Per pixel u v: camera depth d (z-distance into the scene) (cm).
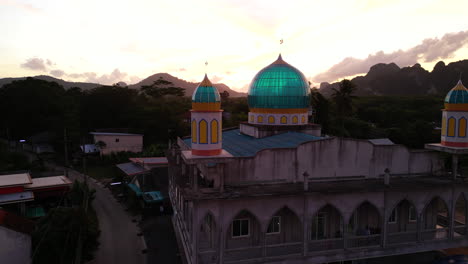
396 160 2694
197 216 2089
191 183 2355
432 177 2708
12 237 2667
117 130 8181
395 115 10544
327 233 2556
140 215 4206
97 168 6444
